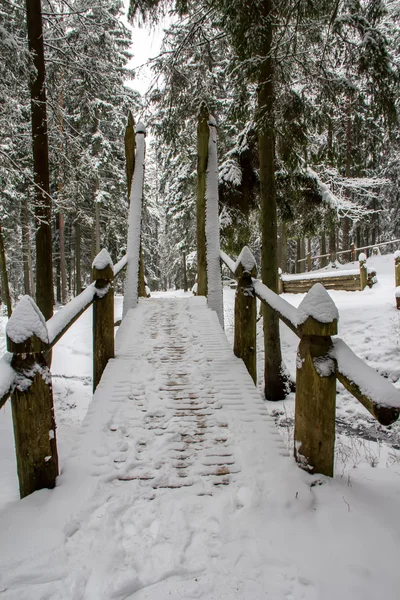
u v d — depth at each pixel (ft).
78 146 26.84
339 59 18.49
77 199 29.78
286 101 18.70
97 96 28.68
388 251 77.87
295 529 6.07
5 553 5.46
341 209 37.19
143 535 5.99
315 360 7.50
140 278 29.35
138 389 11.59
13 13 23.73
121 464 8.05
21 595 4.77
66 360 30.68
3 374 6.35
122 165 60.13
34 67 19.58
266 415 10.21
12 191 42.32
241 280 14.10
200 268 26.35
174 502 6.86
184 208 49.06
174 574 5.22
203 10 21.22
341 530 6.00
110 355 14.11
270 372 21.50
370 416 17.57
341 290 37.06
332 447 7.54
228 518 6.41
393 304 27.78
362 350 22.61
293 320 7.99
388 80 17.20
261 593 4.86
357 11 17.06
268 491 7.11
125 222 64.49
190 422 9.80
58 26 23.18
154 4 20.29
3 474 9.84
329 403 7.45
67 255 75.05
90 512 6.51
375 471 9.86
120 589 4.92
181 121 25.95
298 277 42.75
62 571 5.18
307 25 17.22
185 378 12.46
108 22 26.30
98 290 13.76
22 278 79.00
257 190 31.24
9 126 23.22
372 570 5.16
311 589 4.88
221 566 5.34
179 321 19.54
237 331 14.39
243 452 8.50
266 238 20.93
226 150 33.99
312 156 24.30
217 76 27.22
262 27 16.21
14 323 6.62
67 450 11.06
